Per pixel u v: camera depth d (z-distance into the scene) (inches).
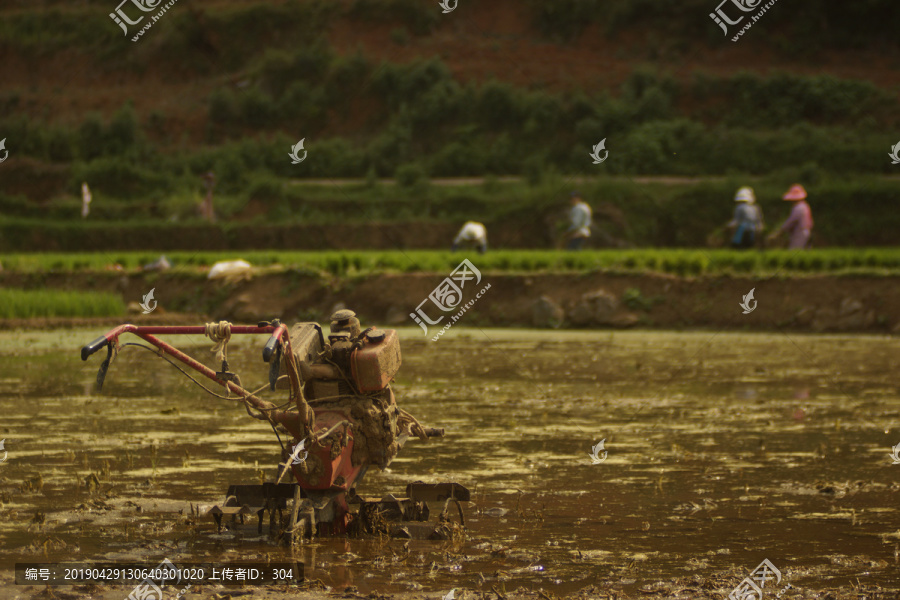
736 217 2591.0
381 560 547.5
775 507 669.3
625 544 579.5
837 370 1469.0
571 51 6314.0
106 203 5364.2
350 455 620.1
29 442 885.2
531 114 5679.1
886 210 4313.5
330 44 6663.4
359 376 621.0
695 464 808.3
